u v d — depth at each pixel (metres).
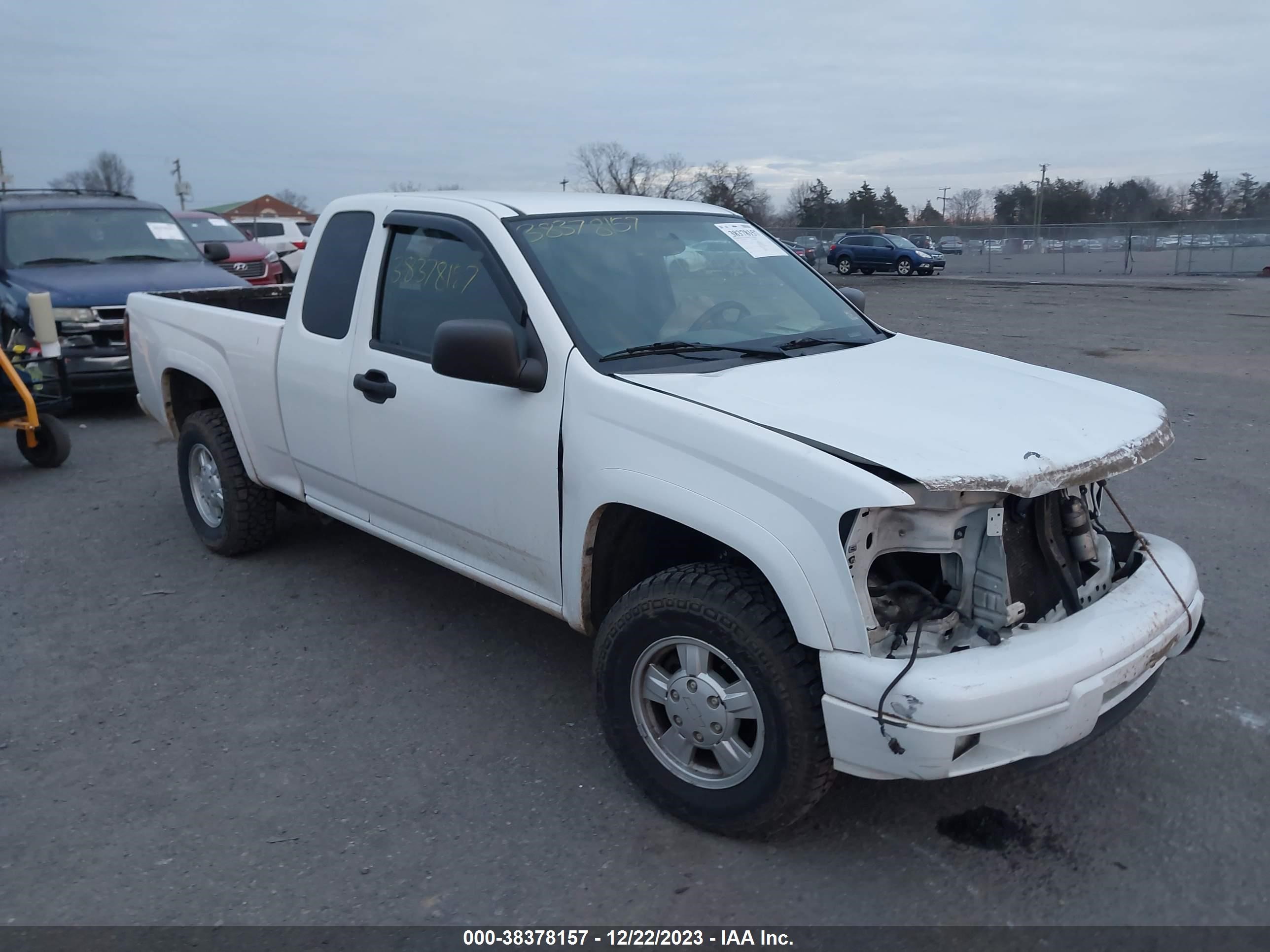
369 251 4.58
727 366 3.69
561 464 3.61
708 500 3.12
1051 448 3.06
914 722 2.79
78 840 3.37
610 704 3.50
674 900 3.06
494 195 4.48
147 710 4.23
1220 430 8.77
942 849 3.29
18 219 10.98
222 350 5.44
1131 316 18.52
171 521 6.64
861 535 2.88
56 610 5.25
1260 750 3.83
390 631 4.96
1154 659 3.13
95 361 9.70
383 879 3.17
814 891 3.09
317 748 3.93
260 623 5.07
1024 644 2.93
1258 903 3.02
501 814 3.50
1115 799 3.55
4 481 7.72
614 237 4.23
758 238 4.82
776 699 3.04
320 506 5.06
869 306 22.05
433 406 4.09
